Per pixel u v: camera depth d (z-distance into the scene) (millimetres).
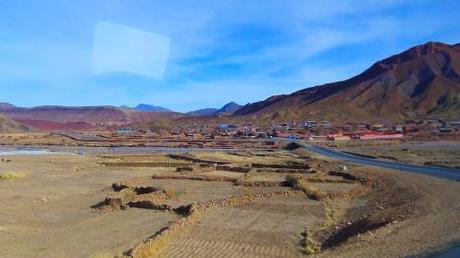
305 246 29109
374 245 24438
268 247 29047
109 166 84188
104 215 40156
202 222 36000
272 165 77625
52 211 42031
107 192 53281
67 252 28922
